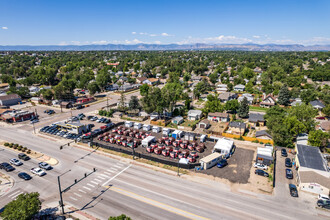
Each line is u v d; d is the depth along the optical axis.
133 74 187.00
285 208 34.66
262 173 43.59
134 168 46.69
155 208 34.38
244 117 83.31
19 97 106.00
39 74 154.62
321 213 33.66
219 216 32.69
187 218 32.28
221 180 42.22
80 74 156.62
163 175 44.00
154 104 76.81
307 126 59.91
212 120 79.50
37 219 31.62
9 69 179.75
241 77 155.88
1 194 37.81
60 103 98.06
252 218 32.38
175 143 57.59
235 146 57.81
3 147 57.16
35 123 76.62
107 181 41.72
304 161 44.56
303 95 99.06
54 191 38.69
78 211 33.56
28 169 46.31
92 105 101.94
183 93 112.94
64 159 50.66
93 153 53.84
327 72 152.38
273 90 121.94
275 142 57.12
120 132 66.56
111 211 33.62
